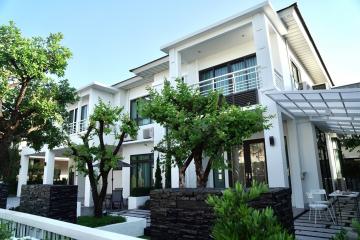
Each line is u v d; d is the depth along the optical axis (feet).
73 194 20.18
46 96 25.96
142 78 47.16
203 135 17.11
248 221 5.85
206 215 11.12
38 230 14.06
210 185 35.40
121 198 37.50
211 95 19.19
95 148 23.08
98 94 50.24
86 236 10.22
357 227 6.87
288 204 11.88
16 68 21.03
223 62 36.04
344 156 56.90
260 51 28.07
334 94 21.40
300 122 33.30
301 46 37.58
